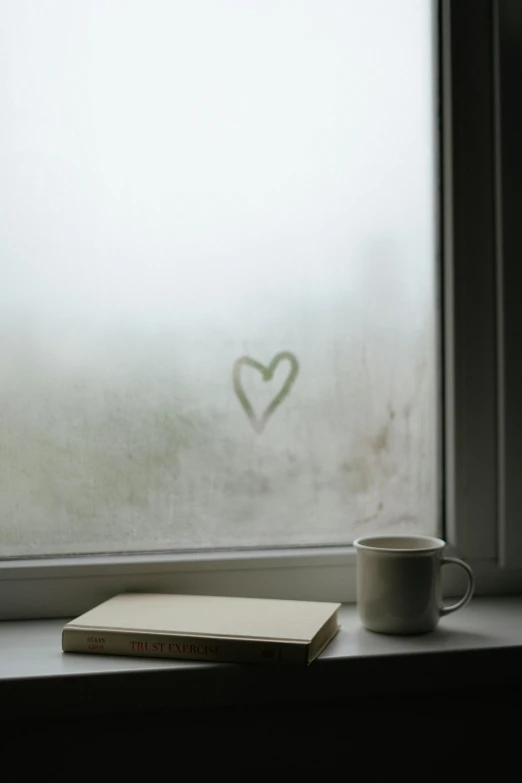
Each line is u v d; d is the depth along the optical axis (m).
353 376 1.21
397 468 1.21
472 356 1.21
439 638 1.06
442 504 1.22
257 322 1.19
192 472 1.18
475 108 1.20
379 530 1.21
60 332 1.16
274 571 1.18
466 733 1.05
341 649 1.03
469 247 1.20
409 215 1.22
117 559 1.16
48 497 1.16
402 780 1.04
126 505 1.17
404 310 1.21
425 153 1.22
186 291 1.18
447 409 1.21
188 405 1.18
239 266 1.19
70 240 1.16
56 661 1.01
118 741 1.01
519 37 1.20
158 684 0.98
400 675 1.01
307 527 1.20
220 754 1.02
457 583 1.20
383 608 1.06
